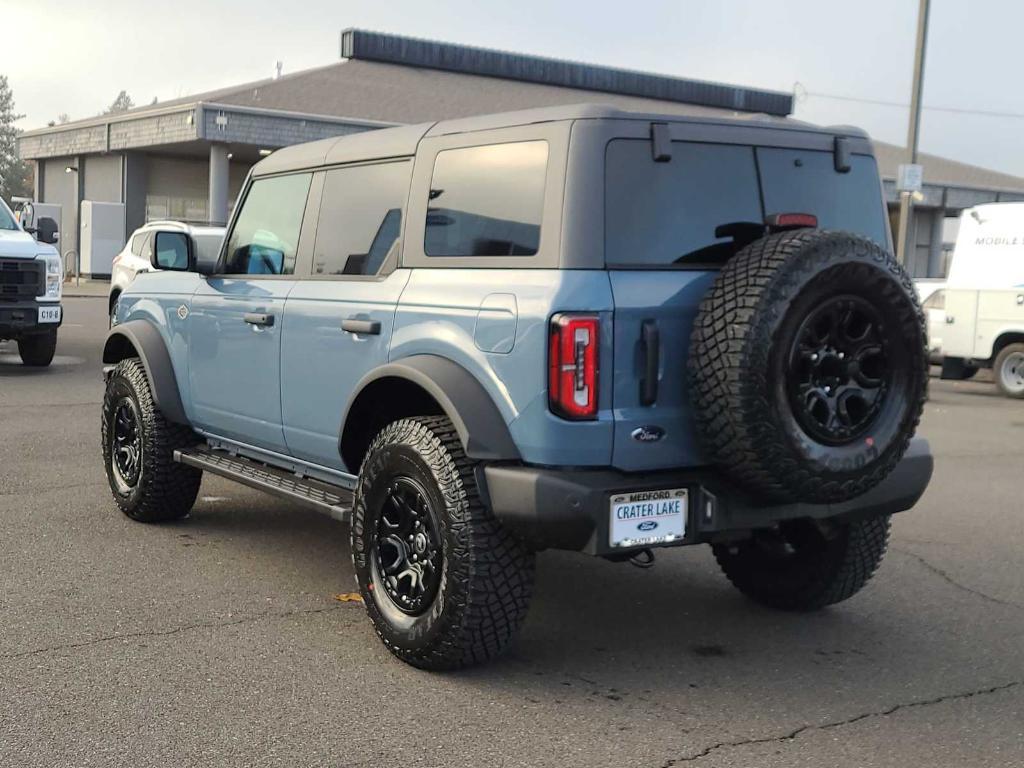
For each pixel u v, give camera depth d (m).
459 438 4.39
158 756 3.68
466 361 4.41
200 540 6.51
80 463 8.56
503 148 4.52
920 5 21.55
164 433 6.57
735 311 3.98
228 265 6.22
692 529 4.30
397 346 4.74
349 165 5.38
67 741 3.78
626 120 4.30
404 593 4.56
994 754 3.87
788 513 4.48
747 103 50.81
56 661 4.52
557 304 4.10
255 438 5.90
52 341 14.77
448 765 3.68
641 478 4.24
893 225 46.66
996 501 8.36
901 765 3.77
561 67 45.88
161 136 36.03
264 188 6.03
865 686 4.50
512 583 4.31
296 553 6.27
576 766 3.70
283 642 4.82
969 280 16.38
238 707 4.11
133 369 6.76
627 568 6.26
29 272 14.13
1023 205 15.81
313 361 5.29
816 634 5.16
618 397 4.16
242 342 5.84
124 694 4.20
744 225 4.54
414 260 4.84
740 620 5.35
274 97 35.66
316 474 5.61
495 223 4.49
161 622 5.04
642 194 4.30
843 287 4.04
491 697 4.29
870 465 4.20
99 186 43.31
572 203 4.19
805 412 4.04
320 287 5.33
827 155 4.87
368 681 4.41
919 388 4.30
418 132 5.00
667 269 4.30
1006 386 16.02
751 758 3.79
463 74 43.69
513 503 4.15
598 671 4.60
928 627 5.30
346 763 3.67
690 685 4.47
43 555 6.09
